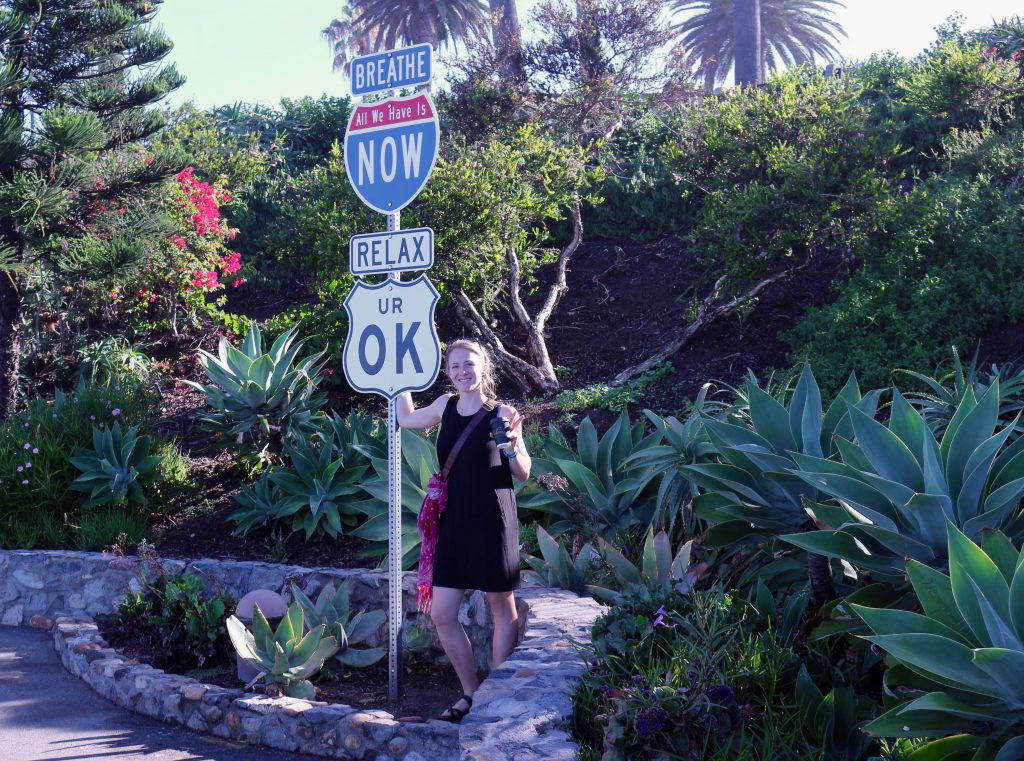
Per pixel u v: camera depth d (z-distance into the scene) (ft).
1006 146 33.99
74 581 23.68
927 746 9.68
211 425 28.63
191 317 44.50
